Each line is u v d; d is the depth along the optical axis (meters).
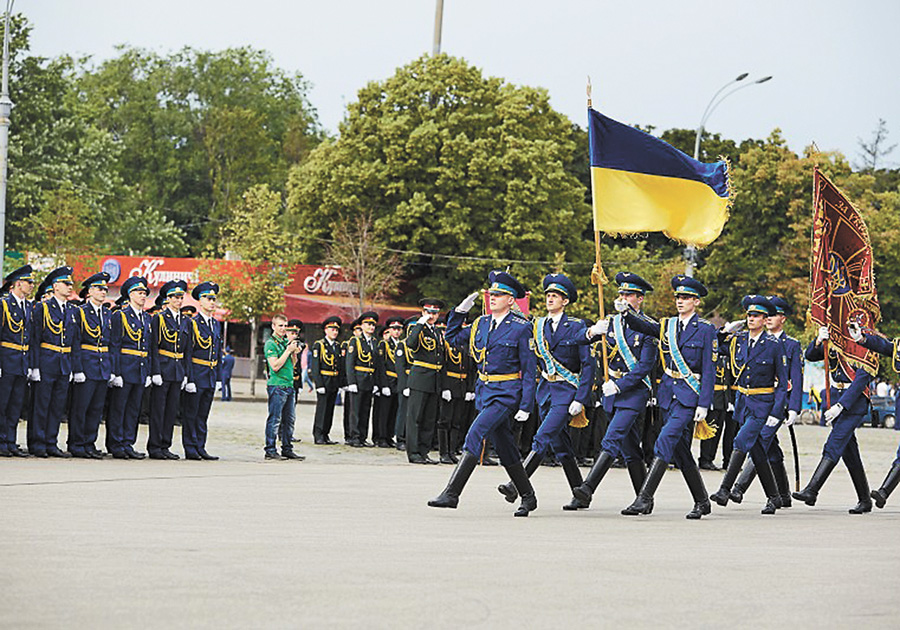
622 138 18.59
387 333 31.50
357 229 66.44
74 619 8.12
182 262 71.44
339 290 70.88
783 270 70.44
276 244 62.84
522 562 11.27
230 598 8.98
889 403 62.81
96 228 78.56
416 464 25.94
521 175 65.38
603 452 16.91
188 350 24.09
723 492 18.05
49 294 23.39
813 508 19.20
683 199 18.70
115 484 17.86
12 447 22.53
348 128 67.88
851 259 20.16
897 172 101.38
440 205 66.06
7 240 68.00
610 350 17.31
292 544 11.96
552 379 16.92
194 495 16.73
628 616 8.80
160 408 23.84
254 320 61.16
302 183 70.12
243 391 64.88
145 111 106.38
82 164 75.12
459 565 10.93
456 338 16.55
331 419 31.48
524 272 64.56
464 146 64.94
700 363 16.88
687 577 10.66
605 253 70.38
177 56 108.81
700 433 16.91
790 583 10.52
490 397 16.06
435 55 68.12
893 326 71.56
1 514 13.64
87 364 23.08
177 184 103.69
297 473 21.52
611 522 15.53
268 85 109.88
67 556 10.70
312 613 8.53
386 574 10.27
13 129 70.62
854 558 12.36
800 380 18.53
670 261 73.94
